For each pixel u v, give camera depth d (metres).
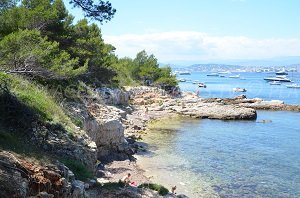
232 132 53.38
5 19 28.73
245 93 141.00
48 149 18.69
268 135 51.75
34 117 20.05
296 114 77.00
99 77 57.53
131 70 105.94
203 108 70.50
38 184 12.46
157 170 31.72
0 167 11.83
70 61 30.59
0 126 16.94
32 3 36.06
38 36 26.38
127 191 19.00
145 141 44.25
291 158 38.00
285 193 26.98
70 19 41.22
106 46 65.19
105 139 33.34
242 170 32.91
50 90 29.72
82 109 31.98
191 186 27.86
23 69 24.27
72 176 15.30
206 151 40.19
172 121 62.38
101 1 22.28
